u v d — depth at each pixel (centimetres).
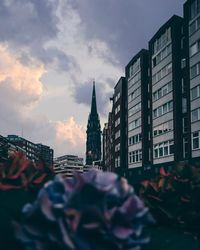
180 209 382
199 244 338
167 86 5575
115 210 240
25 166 314
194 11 4894
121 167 7669
